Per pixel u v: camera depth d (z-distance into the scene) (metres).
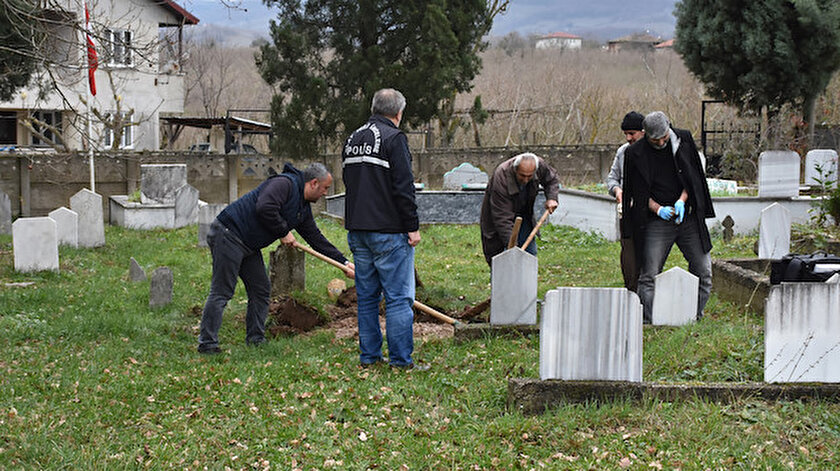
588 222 15.37
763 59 20.44
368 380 6.36
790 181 14.38
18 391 6.07
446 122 31.33
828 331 5.58
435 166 25.31
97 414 5.63
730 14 20.91
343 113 22.44
